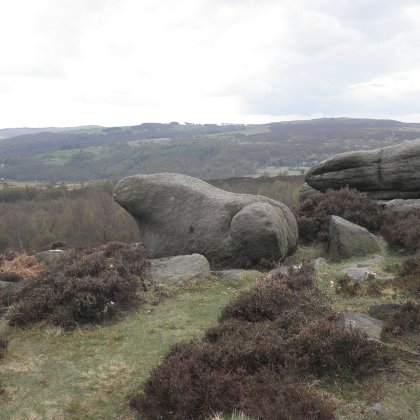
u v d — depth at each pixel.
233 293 11.76
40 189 98.88
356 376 6.54
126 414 6.53
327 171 20.94
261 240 14.56
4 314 11.17
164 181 17.55
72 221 73.06
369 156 19.69
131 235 72.56
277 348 7.08
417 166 18.16
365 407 5.77
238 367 6.78
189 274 12.88
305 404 5.54
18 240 70.50
